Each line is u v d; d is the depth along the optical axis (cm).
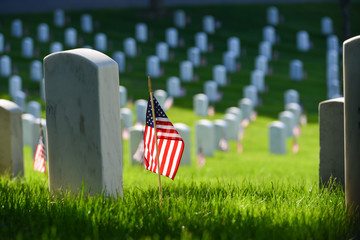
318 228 861
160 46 5472
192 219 889
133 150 2433
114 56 5119
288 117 3644
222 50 5994
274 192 1152
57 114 1066
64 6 7125
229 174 1933
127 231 850
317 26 6844
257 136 3612
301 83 5084
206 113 4044
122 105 4072
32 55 5294
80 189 1063
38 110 3622
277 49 6156
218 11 7131
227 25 6769
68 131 1059
